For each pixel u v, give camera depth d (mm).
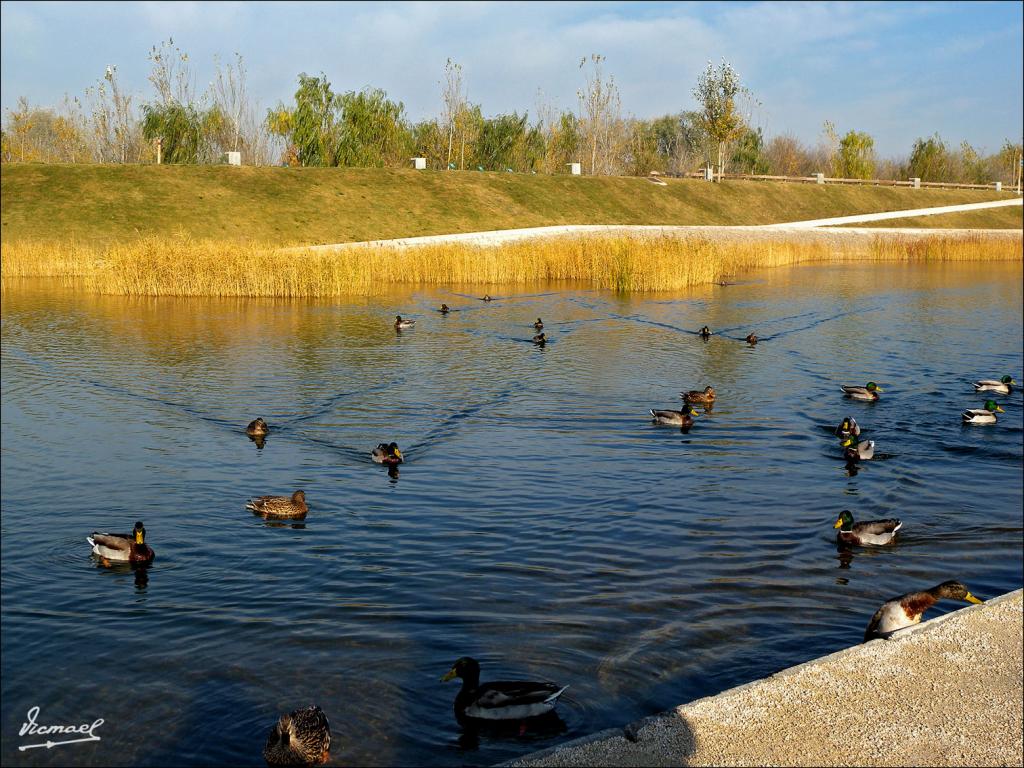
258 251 46312
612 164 104688
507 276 51562
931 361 29406
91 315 37375
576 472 17516
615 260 47969
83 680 9977
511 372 26984
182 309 39625
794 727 7828
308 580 12578
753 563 13242
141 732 9062
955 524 14953
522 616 11469
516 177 79875
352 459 18344
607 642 10797
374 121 85125
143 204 62406
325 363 28125
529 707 9000
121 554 13125
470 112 95562
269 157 95375
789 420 21688
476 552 13570
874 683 8570
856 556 13570
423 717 9250
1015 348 31812
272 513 15031
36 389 24297
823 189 95688
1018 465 18219
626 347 31406
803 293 47250
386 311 39750
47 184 63094
